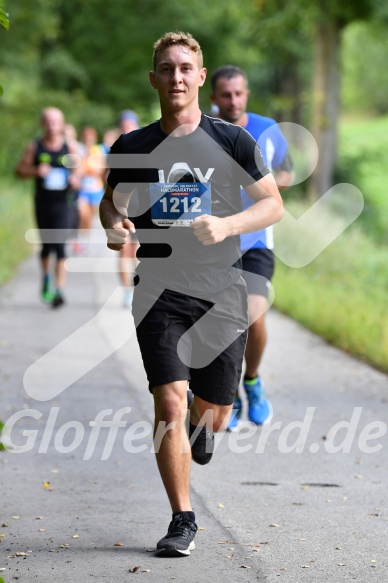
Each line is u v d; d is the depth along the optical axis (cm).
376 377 2175
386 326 2516
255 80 9131
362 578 1062
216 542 1178
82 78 9706
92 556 1123
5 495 1356
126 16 9612
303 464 1528
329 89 6112
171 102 1134
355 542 1184
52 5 8206
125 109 9969
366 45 10588
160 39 1148
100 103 9981
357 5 5875
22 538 1184
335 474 1476
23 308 3095
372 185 7419
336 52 6094
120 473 1473
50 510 1294
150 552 1139
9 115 8838
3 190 7331
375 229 6469
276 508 1316
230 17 9281
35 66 9162
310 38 6600
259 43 6494
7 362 2288
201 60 1156
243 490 1395
